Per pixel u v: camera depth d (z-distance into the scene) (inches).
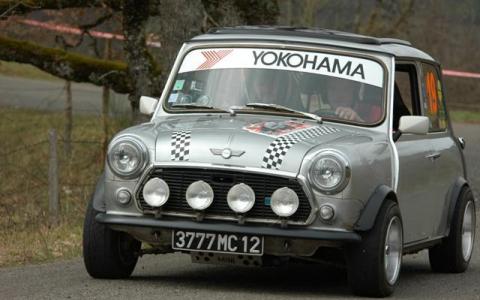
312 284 864.9
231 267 949.8
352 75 861.2
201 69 886.4
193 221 775.7
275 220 762.8
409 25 2628.0
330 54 871.1
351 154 771.4
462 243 995.3
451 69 3371.1
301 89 856.3
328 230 763.4
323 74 861.2
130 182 792.3
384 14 2571.4
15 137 2233.0
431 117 956.0
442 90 1003.9
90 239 816.9
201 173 772.0
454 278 960.9
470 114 3235.7
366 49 874.1
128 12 1610.5
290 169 759.7
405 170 847.1
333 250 820.0
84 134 2204.7
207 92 874.1
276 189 760.3
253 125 805.2
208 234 771.4
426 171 901.2
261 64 871.7
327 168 759.1
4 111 2571.4
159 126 821.2
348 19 2792.8
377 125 845.2
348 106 851.4
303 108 852.0
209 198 767.1
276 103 855.7
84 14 2005.4
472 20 3361.2
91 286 805.2
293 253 768.9
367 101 853.2
